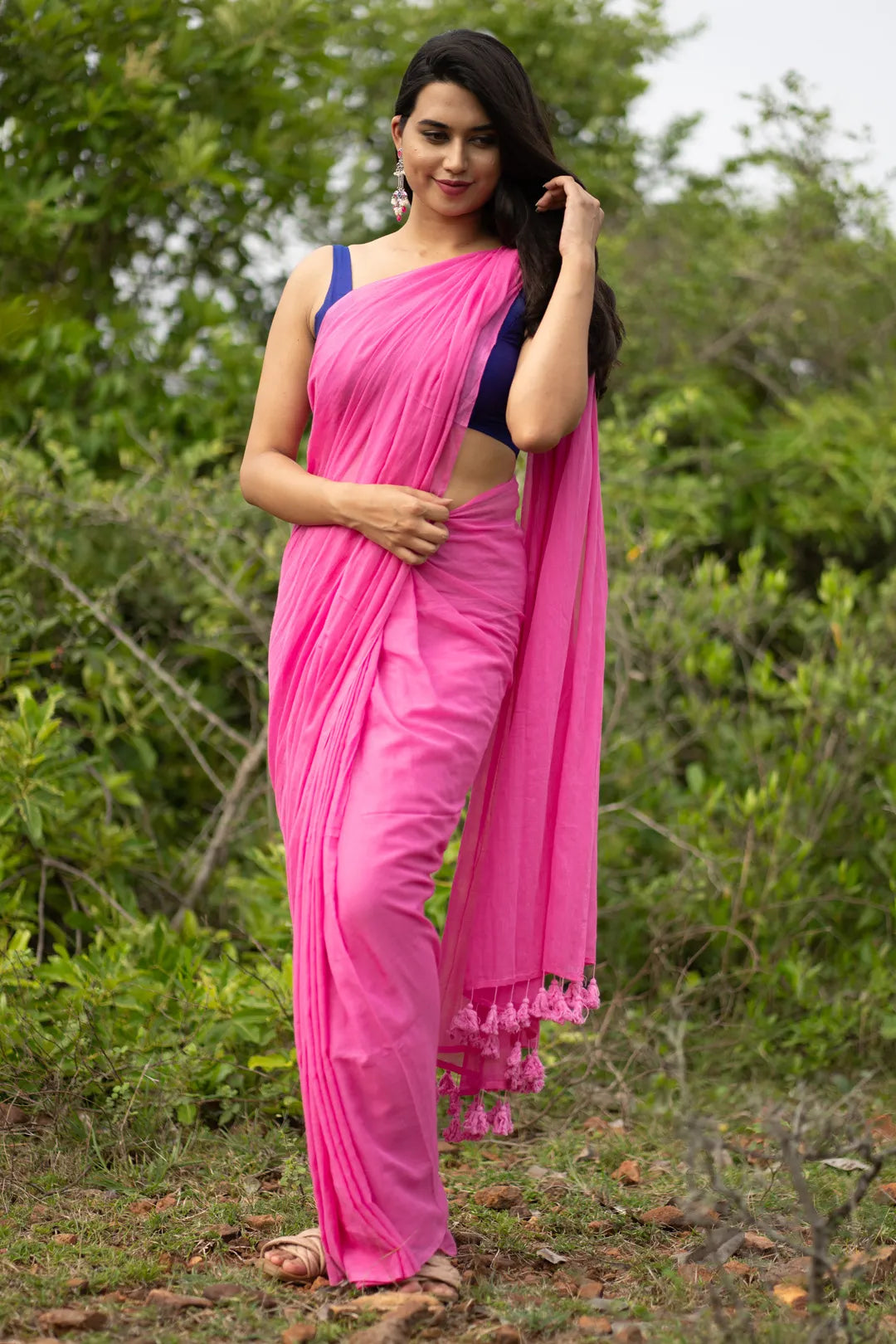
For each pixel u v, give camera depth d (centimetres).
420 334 249
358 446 253
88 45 510
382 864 230
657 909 433
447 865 386
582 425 272
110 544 476
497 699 254
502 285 254
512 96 255
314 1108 233
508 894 261
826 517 605
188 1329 224
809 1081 389
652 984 421
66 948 365
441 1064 272
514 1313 230
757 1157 298
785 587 490
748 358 707
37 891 414
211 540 457
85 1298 236
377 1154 231
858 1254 258
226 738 483
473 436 254
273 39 519
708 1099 372
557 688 267
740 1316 216
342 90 672
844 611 467
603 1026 380
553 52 688
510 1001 264
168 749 477
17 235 498
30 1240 257
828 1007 405
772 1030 402
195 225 552
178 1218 273
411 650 244
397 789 236
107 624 442
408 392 247
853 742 453
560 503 270
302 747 247
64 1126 314
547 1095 366
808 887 441
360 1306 226
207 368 529
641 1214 286
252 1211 277
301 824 241
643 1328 226
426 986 234
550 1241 271
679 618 466
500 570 257
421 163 258
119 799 425
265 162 540
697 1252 263
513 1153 332
